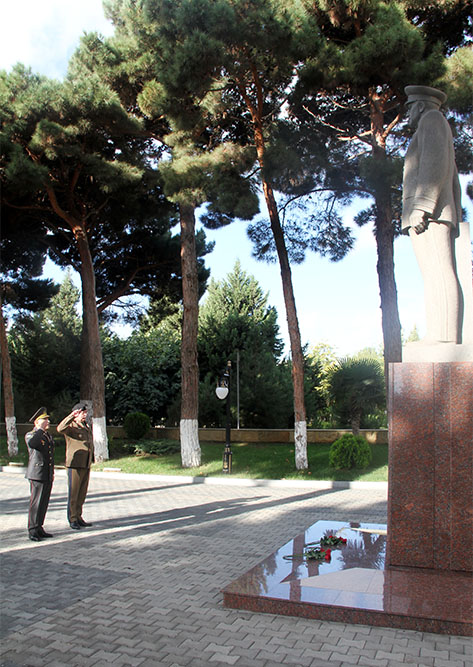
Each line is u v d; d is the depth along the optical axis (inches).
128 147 697.0
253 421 914.1
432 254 215.6
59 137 589.0
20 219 750.5
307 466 587.8
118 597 198.1
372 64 485.4
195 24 495.8
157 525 327.9
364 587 182.1
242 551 264.5
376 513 367.9
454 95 493.4
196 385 637.3
